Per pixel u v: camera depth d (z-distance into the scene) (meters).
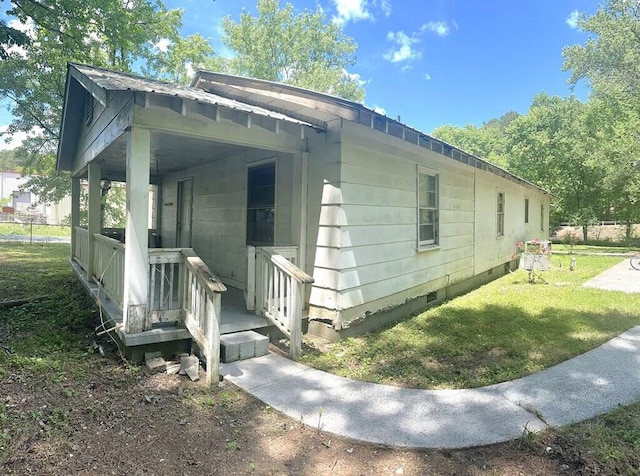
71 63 5.29
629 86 19.23
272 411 2.98
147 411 2.91
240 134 4.45
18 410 2.81
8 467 2.15
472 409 3.01
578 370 3.79
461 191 8.51
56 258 12.99
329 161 4.90
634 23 18.03
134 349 3.78
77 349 4.27
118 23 11.12
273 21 24.94
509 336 4.97
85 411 2.85
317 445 2.55
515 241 12.86
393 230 5.95
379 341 4.89
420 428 2.73
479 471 2.27
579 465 2.30
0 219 28.42
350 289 5.02
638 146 17.95
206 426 2.74
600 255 16.09
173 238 9.28
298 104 4.95
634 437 2.56
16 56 14.02
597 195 22.41
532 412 2.95
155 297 5.75
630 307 6.46
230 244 6.94
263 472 2.25
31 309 6.07
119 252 4.40
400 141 6.03
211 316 3.38
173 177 9.27
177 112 3.53
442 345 4.70
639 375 3.64
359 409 3.01
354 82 27.12
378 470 2.29
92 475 2.13
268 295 4.66
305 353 4.37
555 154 23.22
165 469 2.23
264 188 6.10
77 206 9.14
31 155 16.53
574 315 5.97
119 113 4.14
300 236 5.15
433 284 7.27
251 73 25.00
